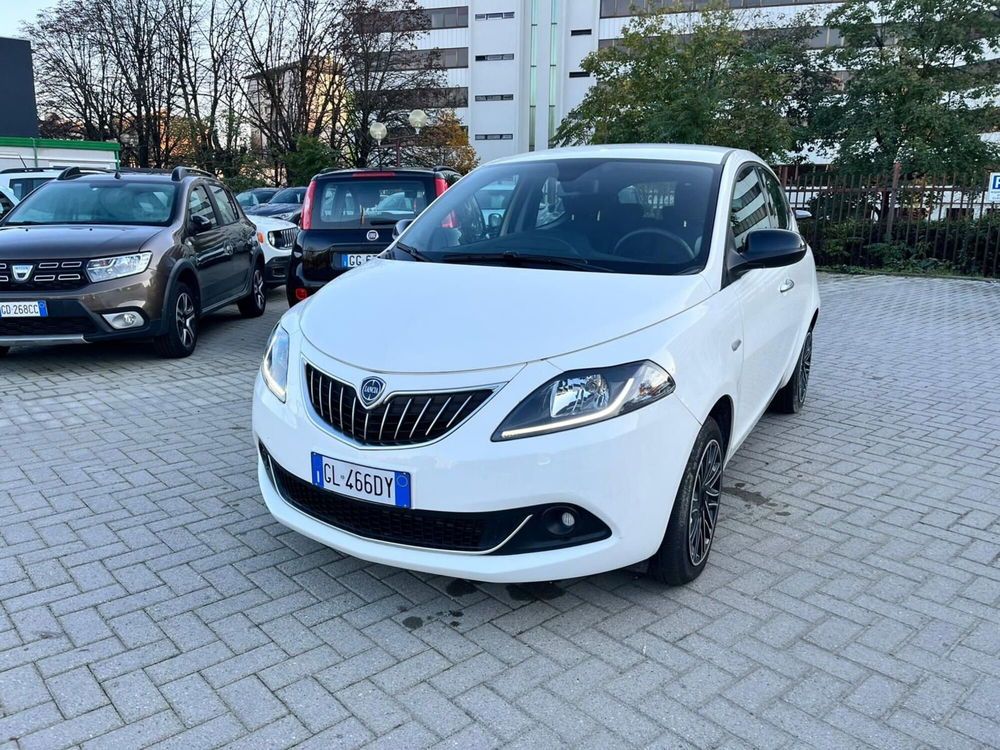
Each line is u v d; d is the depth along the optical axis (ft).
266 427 10.57
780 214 16.71
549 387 9.04
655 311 10.04
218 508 13.28
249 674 8.95
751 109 55.26
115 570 11.21
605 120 62.69
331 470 9.63
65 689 8.64
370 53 131.23
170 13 133.80
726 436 11.64
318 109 136.46
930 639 9.72
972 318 32.68
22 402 19.38
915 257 48.42
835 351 26.37
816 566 11.53
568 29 183.32
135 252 22.20
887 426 18.20
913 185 48.14
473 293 10.52
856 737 8.02
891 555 11.91
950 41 67.87
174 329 23.63
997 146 65.57
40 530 12.41
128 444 16.39
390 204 23.80
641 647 9.50
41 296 21.02
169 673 8.95
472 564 9.29
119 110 148.36
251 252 31.14
